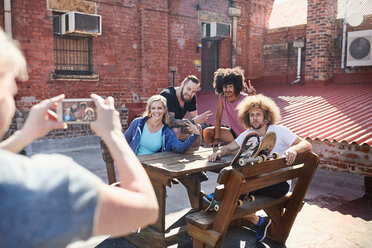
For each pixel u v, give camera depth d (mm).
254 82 12430
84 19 7848
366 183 4980
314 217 4156
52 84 7906
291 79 11883
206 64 11422
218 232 2672
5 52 683
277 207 3416
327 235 3666
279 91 10734
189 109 4672
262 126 3438
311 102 8367
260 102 3385
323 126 6105
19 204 586
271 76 12477
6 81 697
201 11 10719
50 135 7738
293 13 14320
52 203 604
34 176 618
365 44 9742
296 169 3230
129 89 9281
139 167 858
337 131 5684
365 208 4461
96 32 8086
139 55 9367
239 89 4203
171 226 3799
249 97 3512
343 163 5188
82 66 8500
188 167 3027
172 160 3299
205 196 3881
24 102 7531
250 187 2750
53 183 616
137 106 9453
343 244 3463
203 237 2732
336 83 10758
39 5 7535
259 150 2727
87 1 8227
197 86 4301
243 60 12117
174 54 10234
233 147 3531
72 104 1067
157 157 3416
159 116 3691
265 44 12570
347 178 5168
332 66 10789
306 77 10930
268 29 12430
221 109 4465
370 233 3730
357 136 5262
